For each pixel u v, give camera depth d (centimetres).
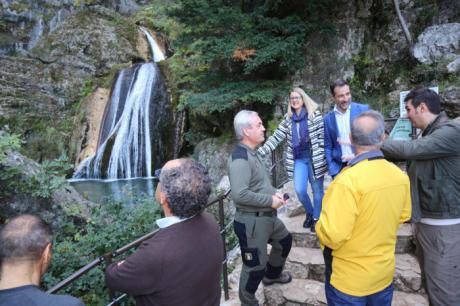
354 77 748
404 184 187
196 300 146
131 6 1942
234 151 248
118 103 1296
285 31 724
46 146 1229
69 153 1251
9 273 116
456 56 589
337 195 181
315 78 769
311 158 340
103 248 389
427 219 222
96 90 1350
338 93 311
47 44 1437
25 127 1212
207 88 841
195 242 148
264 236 250
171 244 142
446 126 208
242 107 830
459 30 609
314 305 289
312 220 364
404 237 330
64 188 517
